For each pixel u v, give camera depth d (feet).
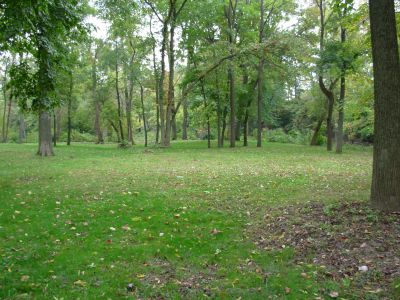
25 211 26.53
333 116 107.55
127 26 94.73
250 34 93.97
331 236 18.88
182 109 168.96
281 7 100.42
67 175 43.78
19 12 28.27
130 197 30.68
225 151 86.12
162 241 20.35
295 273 15.83
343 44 65.51
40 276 16.01
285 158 66.33
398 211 20.79
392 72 20.94
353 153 80.18
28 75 36.01
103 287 15.08
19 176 43.11
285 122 173.27
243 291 14.49
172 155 75.20
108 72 131.64
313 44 84.74
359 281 14.70
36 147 104.06
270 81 118.52
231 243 19.93
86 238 20.89
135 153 82.12
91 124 174.81
